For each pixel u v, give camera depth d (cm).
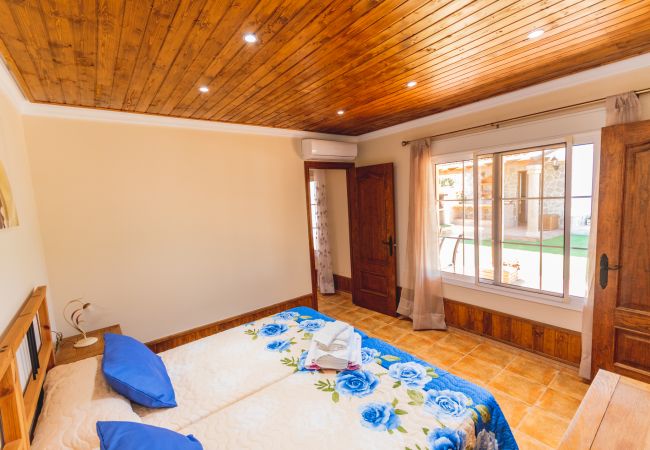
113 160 275
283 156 391
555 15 155
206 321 335
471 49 190
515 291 304
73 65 180
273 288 389
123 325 284
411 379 167
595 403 143
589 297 248
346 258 515
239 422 140
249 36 160
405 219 402
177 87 224
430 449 120
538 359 291
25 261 181
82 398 134
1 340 119
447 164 356
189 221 320
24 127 235
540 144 274
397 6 141
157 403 148
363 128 405
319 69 207
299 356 198
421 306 368
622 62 222
